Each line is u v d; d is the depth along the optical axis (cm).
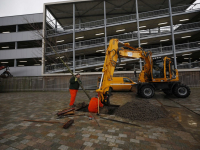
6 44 1909
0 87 1464
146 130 278
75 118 366
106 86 485
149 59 764
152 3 1834
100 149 201
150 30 1902
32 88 1480
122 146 210
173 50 1578
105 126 303
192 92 958
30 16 1719
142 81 880
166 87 769
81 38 1928
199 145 211
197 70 1348
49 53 1591
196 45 1598
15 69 1652
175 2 1831
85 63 1661
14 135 258
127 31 1911
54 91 1423
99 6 1853
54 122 331
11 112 445
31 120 349
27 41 1733
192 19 1783
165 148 202
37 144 221
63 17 2081
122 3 1814
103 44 1677
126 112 388
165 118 367
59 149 203
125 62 1702
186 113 420
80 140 233
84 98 786
